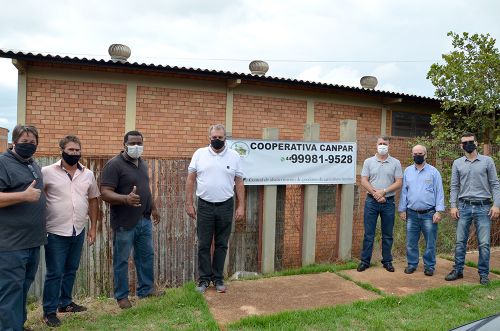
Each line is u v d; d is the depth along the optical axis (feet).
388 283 19.69
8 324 12.67
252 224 22.15
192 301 16.47
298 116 30.37
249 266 22.15
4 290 12.62
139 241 16.48
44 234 13.58
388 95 31.55
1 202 12.25
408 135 34.86
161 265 19.92
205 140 27.71
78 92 24.89
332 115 31.63
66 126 24.72
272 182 21.99
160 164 19.81
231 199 17.53
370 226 21.31
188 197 17.69
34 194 12.62
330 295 18.01
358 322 15.28
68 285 15.65
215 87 27.86
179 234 20.21
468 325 9.95
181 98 27.04
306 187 23.09
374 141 25.52
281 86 29.43
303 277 20.54
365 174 21.30
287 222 24.14
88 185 15.24
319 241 24.98
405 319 15.64
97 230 18.90
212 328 14.26
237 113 28.55
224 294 17.78
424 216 20.84
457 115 31.83
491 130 30.99
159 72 25.57
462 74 30.01
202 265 17.87
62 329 14.33
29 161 13.37
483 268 19.74
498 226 29.17
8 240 12.59
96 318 15.38
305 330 14.43
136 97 26.07
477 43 30.42
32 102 24.06
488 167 19.58
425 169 20.92
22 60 22.58
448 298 17.67
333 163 23.45
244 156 21.36
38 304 18.26
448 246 26.68
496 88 29.71
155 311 15.71
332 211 25.46
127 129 25.90
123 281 15.94
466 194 20.01
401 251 25.23
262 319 14.85
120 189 15.51
